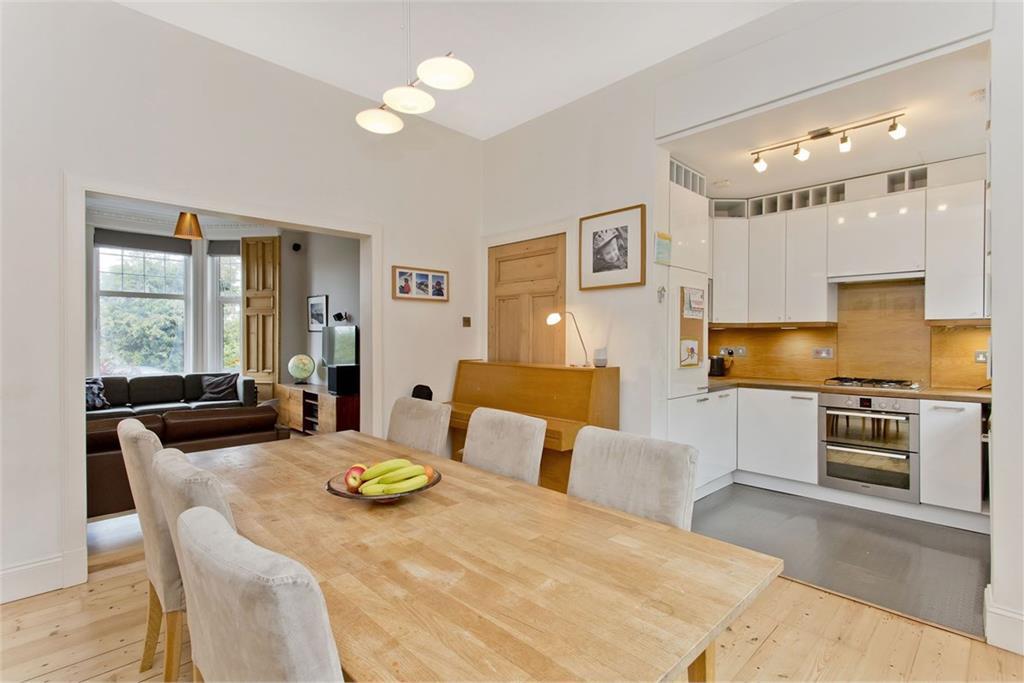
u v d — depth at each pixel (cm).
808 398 361
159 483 130
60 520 237
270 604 67
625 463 158
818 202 402
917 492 313
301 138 329
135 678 174
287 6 271
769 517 324
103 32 253
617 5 263
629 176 329
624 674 75
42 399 233
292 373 633
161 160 271
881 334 384
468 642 83
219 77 293
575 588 102
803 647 189
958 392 314
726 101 280
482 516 143
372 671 76
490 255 438
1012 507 186
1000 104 189
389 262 378
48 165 236
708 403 366
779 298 407
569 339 369
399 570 109
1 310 224
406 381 388
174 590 151
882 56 225
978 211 318
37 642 194
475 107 384
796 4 256
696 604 96
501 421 202
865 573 248
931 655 184
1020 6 186
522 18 277
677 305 337
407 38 297
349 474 157
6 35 225
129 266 635
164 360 662
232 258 702
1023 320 183
